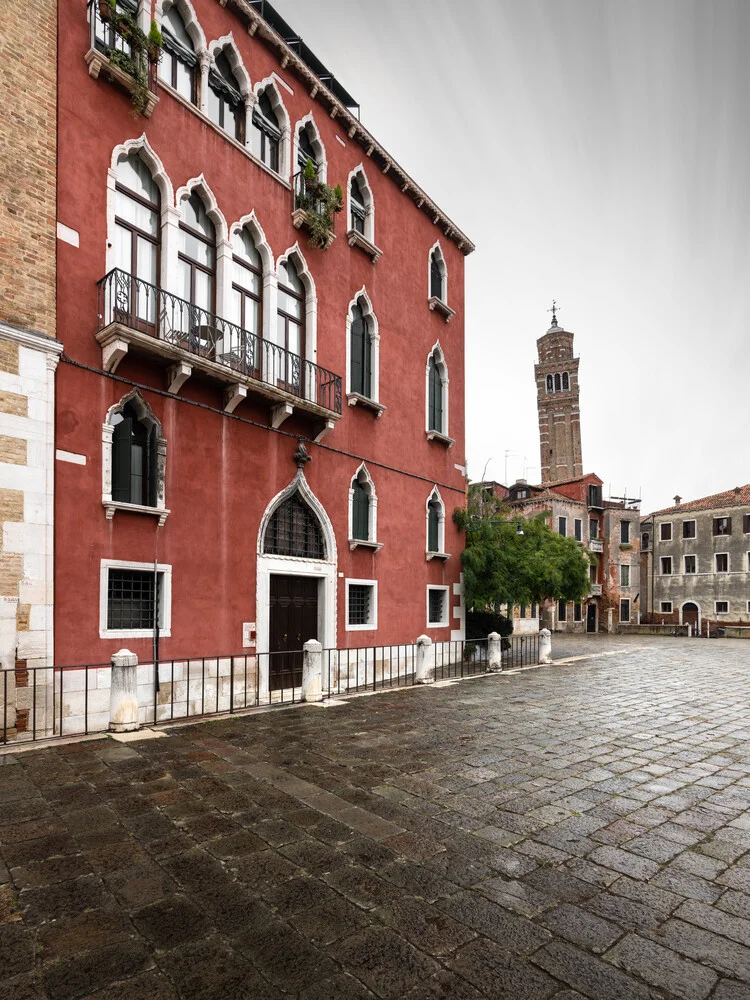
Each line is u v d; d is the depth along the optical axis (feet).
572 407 207.10
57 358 28.30
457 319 62.90
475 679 45.42
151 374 32.68
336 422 45.60
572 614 138.21
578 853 15.01
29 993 9.68
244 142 40.11
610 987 9.99
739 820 17.21
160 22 35.53
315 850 14.98
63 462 28.45
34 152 28.35
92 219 30.68
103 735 25.75
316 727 27.96
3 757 22.35
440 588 56.80
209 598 34.96
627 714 32.27
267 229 40.81
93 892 12.84
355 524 48.06
